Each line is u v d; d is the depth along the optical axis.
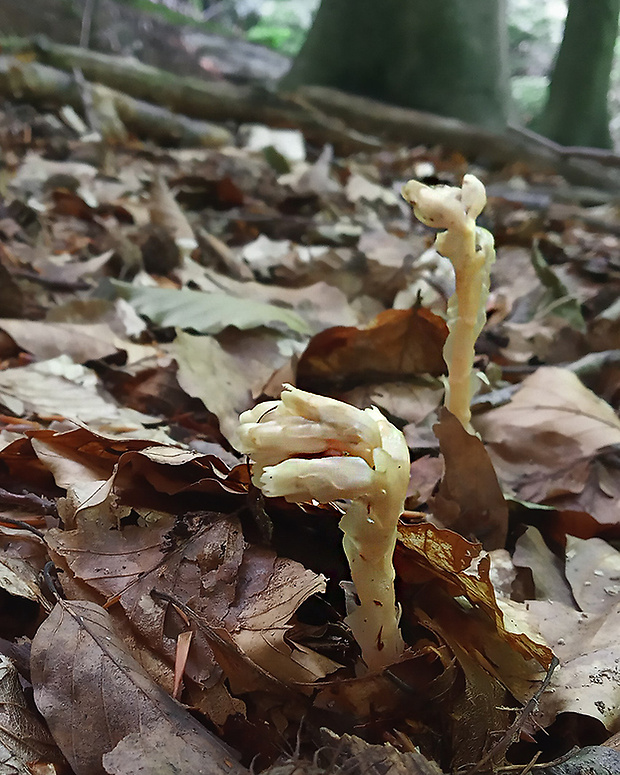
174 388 0.40
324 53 1.79
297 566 0.23
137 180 0.89
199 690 0.21
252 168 1.01
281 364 0.43
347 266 0.62
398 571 0.26
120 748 0.19
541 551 0.30
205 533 0.24
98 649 0.21
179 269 0.59
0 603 0.24
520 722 0.20
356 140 1.38
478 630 0.24
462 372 0.30
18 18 1.57
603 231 0.93
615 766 0.20
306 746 0.21
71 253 0.63
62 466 0.28
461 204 0.27
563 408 0.37
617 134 2.10
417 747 0.21
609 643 0.25
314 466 0.18
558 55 1.71
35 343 0.42
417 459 0.35
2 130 0.96
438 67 1.77
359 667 0.23
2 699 0.20
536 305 0.58
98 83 1.29
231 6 2.96
